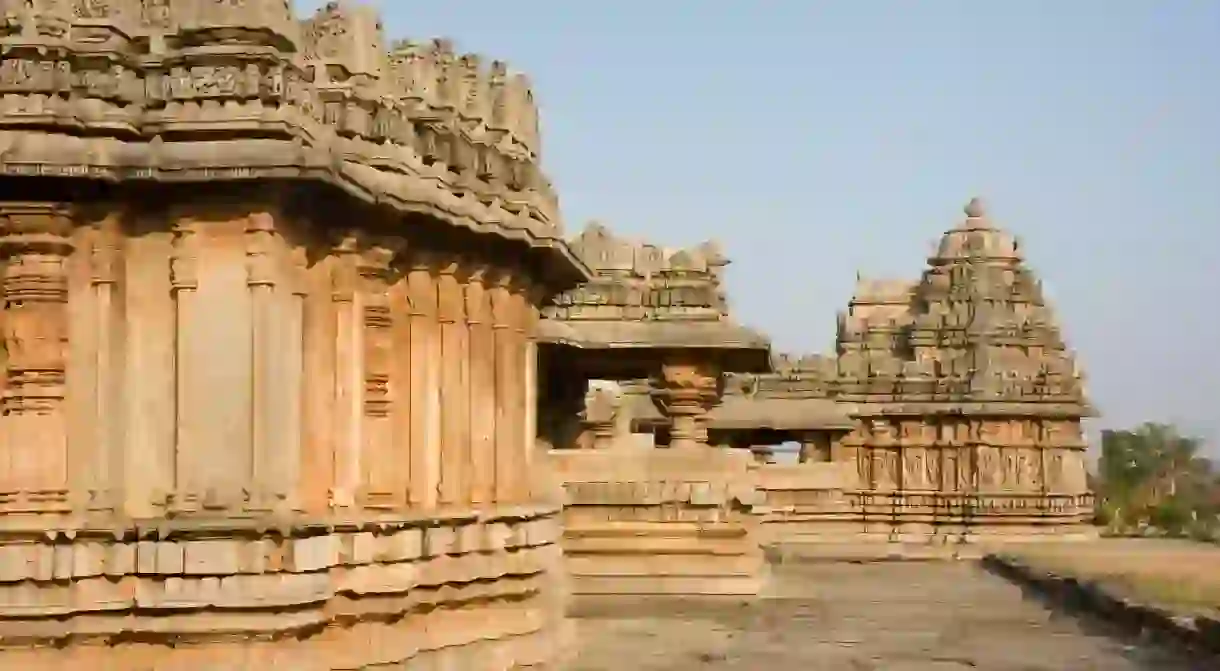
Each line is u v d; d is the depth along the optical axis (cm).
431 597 2412
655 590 3956
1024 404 6875
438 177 2461
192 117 1906
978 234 7512
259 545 1888
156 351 1948
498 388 2809
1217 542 6975
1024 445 6900
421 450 2464
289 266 2016
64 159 1872
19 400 1919
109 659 1873
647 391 5997
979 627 3812
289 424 1995
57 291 1923
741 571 3981
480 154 2672
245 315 1928
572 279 3256
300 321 2052
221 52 1912
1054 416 6894
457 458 2580
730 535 3972
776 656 3144
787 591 4619
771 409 6284
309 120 2005
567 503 3969
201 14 1923
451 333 2569
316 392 2130
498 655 2616
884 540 6856
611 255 4275
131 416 1939
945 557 6388
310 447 2114
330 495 2173
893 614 4059
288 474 1983
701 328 4169
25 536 1862
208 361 1922
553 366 4328
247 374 1922
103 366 1933
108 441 1930
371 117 2266
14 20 1906
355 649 2153
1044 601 4478
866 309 7906
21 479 1906
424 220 2359
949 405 6894
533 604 2816
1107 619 3969
